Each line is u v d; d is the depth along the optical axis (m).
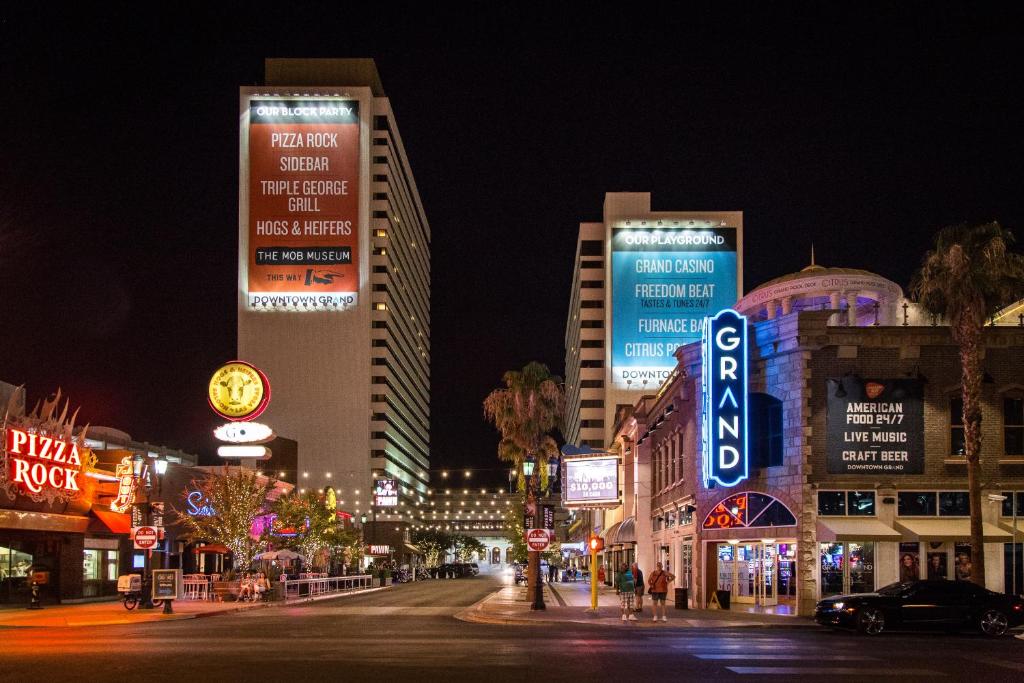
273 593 47.38
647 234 137.38
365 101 141.00
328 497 84.31
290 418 139.38
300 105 140.38
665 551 49.50
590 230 144.38
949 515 34.94
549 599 49.53
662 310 135.88
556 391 47.62
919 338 35.62
